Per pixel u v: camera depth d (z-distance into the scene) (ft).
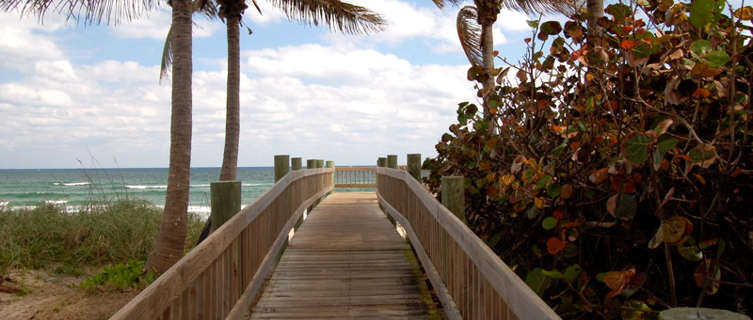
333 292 14.55
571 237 7.95
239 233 11.23
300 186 25.90
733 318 3.80
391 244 20.92
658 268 7.82
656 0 9.16
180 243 22.50
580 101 9.37
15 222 28.78
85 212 31.19
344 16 32.24
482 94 13.25
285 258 18.63
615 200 7.30
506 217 11.17
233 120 30.14
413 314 12.76
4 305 19.19
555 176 9.14
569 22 10.40
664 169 7.14
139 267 23.31
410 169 19.70
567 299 7.57
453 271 10.90
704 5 6.73
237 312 10.81
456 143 14.96
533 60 11.05
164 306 6.23
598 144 8.58
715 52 6.17
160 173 303.68
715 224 7.02
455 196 11.34
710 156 6.13
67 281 22.89
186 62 22.54
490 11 30.89
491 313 7.70
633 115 8.45
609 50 9.35
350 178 51.88
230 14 29.94
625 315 7.20
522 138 11.43
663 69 8.48
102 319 17.98
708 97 7.25
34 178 244.83
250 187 142.00
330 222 27.32
